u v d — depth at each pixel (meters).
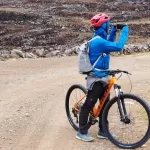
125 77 14.00
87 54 7.58
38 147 7.66
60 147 7.64
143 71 15.81
